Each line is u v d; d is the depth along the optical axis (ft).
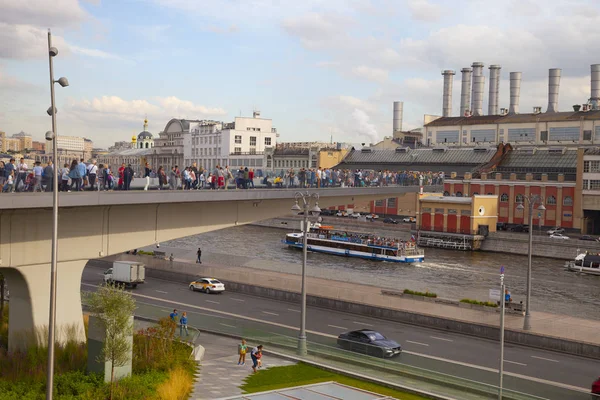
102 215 123.85
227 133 622.54
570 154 435.94
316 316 192.54
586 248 345.10
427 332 175.01
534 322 175.42
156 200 126.21
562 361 146.92
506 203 422.00
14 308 116.26
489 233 387.34
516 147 499.92
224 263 292.40
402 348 154.51
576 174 393.70
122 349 101.76
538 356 151.12
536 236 366.02
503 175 431.02
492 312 185.88
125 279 236.63
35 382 101.96
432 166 503.61
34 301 114.42
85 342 119.14
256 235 447.42
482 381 114.32
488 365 140.97
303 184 189.16
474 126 540.93
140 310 171.63
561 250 352.69
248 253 363.56
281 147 619.26
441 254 371.76
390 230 433.48
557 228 396.57
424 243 406.41
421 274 295.89
